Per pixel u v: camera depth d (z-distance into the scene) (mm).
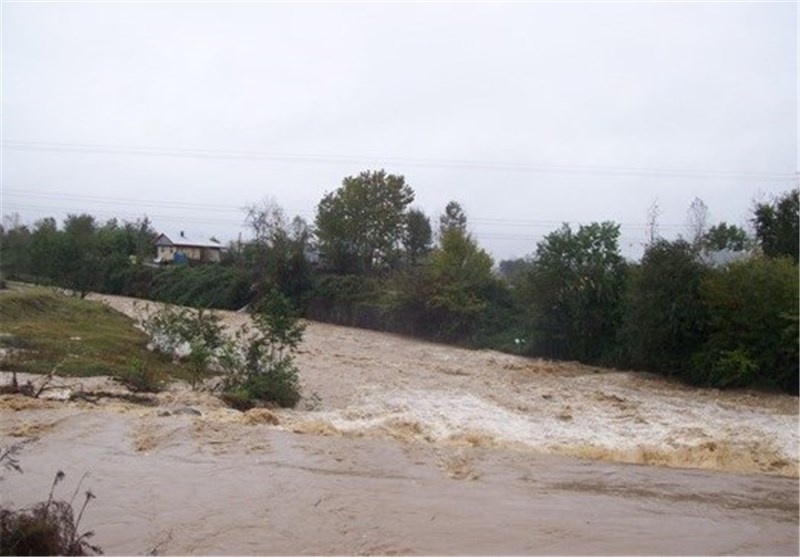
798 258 31031
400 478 11617
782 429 18906
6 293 31984
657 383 28031
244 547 8227
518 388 24781
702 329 28219
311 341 36188
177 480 10867
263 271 50562
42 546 6773
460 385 24578
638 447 15867
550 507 10305
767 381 26156
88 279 53250
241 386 18719
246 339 21719
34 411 15133
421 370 27891
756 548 8867
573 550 8453
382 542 8516
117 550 7953
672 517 10117
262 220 70750
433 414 18734
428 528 9070
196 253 75500
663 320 28750
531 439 16359
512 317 40656
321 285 48844
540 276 35250
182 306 31906
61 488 10203
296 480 11109
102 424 14258
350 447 13609
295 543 8406
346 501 10109
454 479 11766
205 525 8938
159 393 18266
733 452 15734
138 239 64500
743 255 30875
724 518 10211
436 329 41906
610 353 32781
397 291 43312
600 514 10070
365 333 42688
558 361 34219
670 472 13375
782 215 32875
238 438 13703
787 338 25359
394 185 55906
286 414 17531
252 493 10344
